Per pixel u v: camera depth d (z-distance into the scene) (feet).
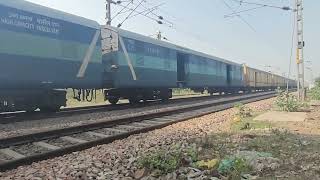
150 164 23.08
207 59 127.75
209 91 140.26
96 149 31.35
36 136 34.86
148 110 67.41
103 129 42.22
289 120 50.14
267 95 142.82
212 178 20.68
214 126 46.70
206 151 28.71
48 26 55.98
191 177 21.24
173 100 102.83
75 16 62.75
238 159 22.25
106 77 71.97
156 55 89.66
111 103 81.15
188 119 53.98
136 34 82.53
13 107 52.70
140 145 32.68
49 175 22.63
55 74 57.16
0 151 29.48
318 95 107.96
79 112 61.21
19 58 50.96
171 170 22.58
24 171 24.11
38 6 54.95
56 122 47.70
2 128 42.06
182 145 31.73
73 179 21.80
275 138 33.73
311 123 46.88
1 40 48.44
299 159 25.32
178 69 107.76
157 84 89.86
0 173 23.57
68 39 59.88
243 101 97.50
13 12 50.31
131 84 78.79
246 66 180.34
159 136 38.01
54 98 58.44
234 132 39.45
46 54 55.36
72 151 30.19
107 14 96.53
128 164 24.68
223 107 75.00
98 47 67.05
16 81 50.78
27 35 52.21
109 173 22.80
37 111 58.80
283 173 21.62
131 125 46.83
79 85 62.95
